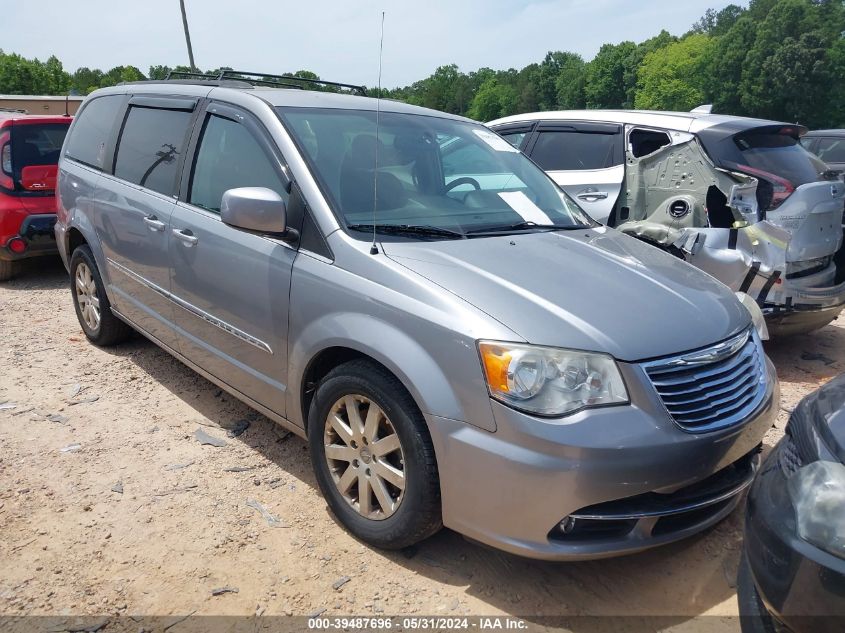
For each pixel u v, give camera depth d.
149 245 4.08
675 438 2.43
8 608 2.51
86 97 5.50
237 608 2.55
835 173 5.64
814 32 66.00
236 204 3.04
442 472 2.53
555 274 2.88
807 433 2.20
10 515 3.06
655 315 2.67
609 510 2.41
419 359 2.56
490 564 2.83
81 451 3.65
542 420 2.35
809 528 1.94
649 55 91.75
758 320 3.44
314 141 3.37
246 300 3.34
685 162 5.43
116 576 2.70
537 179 4.12
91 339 5.24
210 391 4.45
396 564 2.81
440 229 3.21
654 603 2.66
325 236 3.02
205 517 3.10
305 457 3.66
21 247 7.10
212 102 3.91
